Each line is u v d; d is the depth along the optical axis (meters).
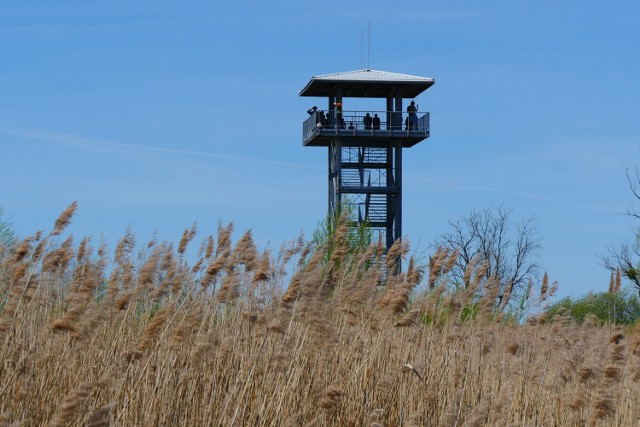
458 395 17.34
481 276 23.80
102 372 15.81
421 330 21.34
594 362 20.47
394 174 76.25
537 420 20.62
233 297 18.66
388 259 22.89
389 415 18.48
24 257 18.28
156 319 15.61
